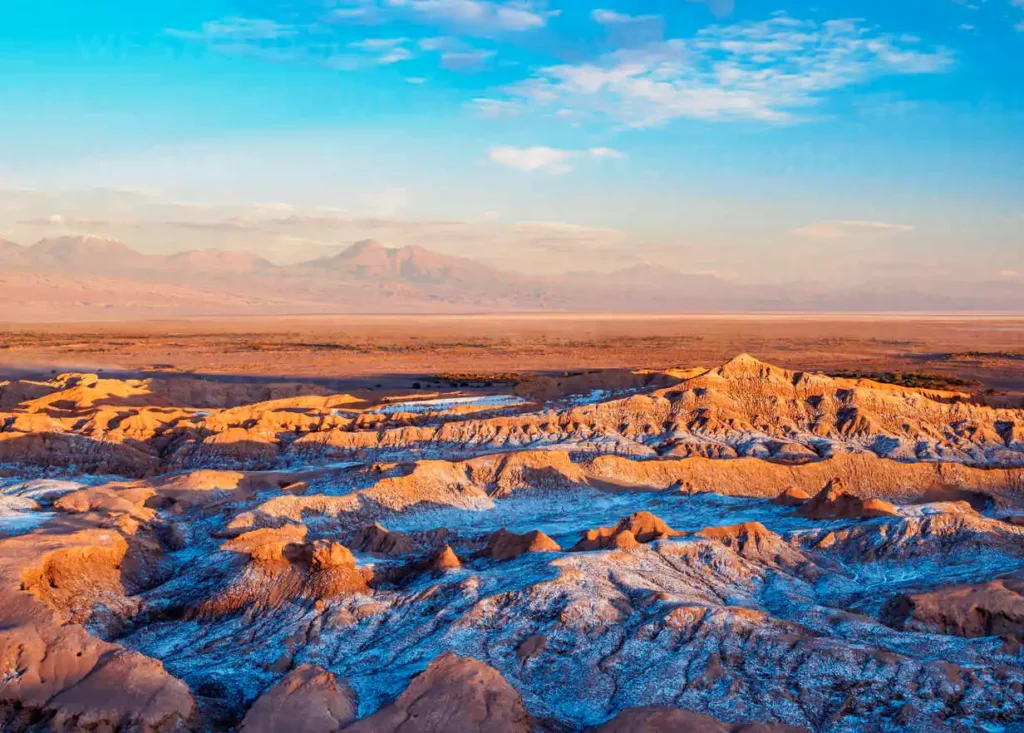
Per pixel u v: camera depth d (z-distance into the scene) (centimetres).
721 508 8894
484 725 4725
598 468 10050
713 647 5519
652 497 9550
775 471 10081
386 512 8788
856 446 11650
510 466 9850
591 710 5141
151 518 8606
